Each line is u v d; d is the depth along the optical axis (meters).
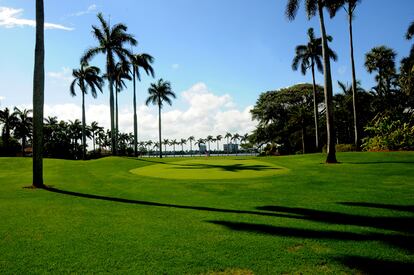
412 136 30.55
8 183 18.28
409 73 40.31
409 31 36.09
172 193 13.96
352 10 35.34
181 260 6.04
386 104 54.03
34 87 17.11
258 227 8.23
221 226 8.41
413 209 9.77
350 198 11.58
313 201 11.35
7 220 9.31
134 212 10.29
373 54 53.53
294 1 26.45
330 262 5.86
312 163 25.23
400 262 5.82
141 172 23.52
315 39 47.09
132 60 43.31
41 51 17.45
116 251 6.57
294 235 7.49
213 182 16.75
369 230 7.80
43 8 17.62
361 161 23.45
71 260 6.10
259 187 14.75
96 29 40.56
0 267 5.81
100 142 126.44
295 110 68.25
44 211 10.56
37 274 5.50
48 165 28.17
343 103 62.19
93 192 14.77
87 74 53.75
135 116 48.78
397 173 17.08
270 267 5.68
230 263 5.88
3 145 69.38
